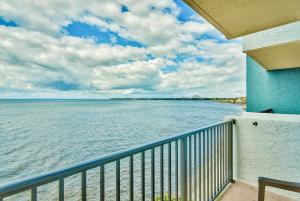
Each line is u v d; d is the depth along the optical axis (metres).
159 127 37.09
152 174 1.55
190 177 2.12
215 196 2.73
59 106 118.06
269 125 3.12
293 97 4.51
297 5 1.75
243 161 3.36
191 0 1.68
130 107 106.50
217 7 1.79
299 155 2.84
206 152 2.50
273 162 3.07
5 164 20.20
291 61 3.98
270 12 1.88
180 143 2.00
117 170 1.25
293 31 2.89
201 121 41.72
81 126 42.34
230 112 57.72
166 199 3.46
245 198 2.80
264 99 4.90
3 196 0.73
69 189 9.78
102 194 1.15
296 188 1.72
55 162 20.41
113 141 28.09
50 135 34.03
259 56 3.71
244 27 2.21
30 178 0.82
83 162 1.05
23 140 30.84
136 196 7.70
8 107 109.19
